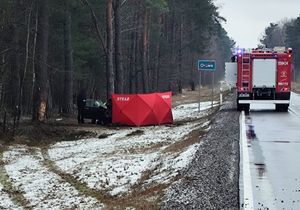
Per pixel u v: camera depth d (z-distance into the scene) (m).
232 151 14.80
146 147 19.91
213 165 12.65
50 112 39.62
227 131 19.50
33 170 17.28
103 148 20.92
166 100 28.48
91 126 28.08
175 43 73.94
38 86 28.77
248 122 23.55
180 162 14.15
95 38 45.53
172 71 70.06
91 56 46.50
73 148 21.83
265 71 30.09
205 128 21.80
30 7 30.50
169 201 9.82
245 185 10.66
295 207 9.02
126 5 51.50
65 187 14.30
